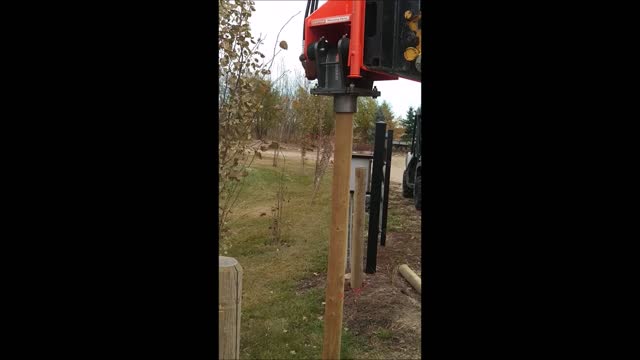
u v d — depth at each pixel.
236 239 5.71
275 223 6.18
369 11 2.11
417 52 2.05
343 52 2.14
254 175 9.34
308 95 7.71
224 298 1.82
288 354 3.12
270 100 4.65
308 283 4.49
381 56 2.08
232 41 3.04
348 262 4.70
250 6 3.06
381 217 5.64
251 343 3.26
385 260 5.14
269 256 5.35
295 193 8.84
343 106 2.20
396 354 3.16
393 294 4.10
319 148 8.30
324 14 2.23
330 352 2.34
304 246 5.75
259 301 4.04
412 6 2.05
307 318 3.69
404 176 10.37
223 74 3.11
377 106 16.47
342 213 2.28
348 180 2.26
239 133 3.24
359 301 3.96
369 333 3.44
